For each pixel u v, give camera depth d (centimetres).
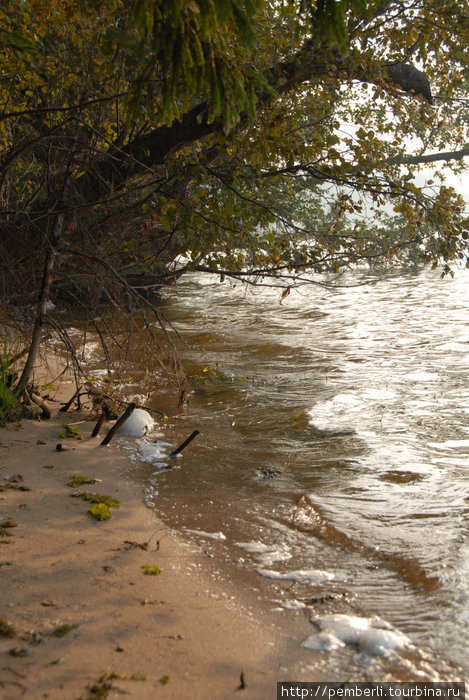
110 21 721
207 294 2355
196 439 785
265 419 877
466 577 452
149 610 384
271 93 444
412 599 423
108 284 810
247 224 791
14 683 301
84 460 684
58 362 1098
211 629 369
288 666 338
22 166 906
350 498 605
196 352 1333
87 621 365
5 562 432
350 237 821
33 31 771
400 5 848
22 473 624
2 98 815
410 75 911
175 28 378
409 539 516
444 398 980
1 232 767
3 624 353
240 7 380
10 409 793
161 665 327
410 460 712
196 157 792
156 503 584
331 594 428
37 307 796
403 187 802
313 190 845
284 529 537
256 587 434
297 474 671
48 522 512
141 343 928
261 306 2073
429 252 815
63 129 827
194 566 458
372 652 355
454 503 591
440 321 1744
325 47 784
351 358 1284
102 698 295
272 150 768
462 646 367
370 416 889
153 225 910
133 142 812
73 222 775
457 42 872
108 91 841
